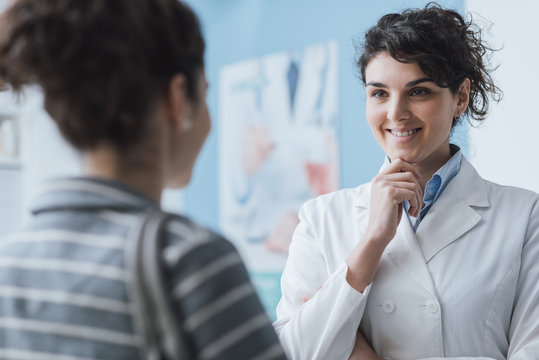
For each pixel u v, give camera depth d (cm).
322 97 335
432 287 117
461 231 122
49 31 60
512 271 117
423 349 116
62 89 60
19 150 396
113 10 61
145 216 60
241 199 390
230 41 401
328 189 333
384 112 122
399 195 118
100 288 57
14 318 60
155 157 65
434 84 116
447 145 128
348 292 116
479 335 114
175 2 67
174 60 64
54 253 61
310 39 344
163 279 56
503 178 232
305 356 117
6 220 394
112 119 61
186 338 56
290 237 355
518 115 227
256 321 59
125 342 56
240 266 61
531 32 223
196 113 70
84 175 64
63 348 58
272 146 367
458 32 122
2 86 68
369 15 307
